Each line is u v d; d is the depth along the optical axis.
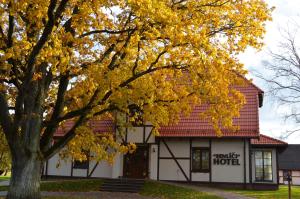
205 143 28.08
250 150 27.31
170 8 12.37
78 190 24.84
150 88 13.88
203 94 13.81
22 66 13.32
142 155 28.83
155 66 13.66
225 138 27.48
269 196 22.38
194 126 28.20
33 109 13.93
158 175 28.34
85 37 13.04
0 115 13.84
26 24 12.38
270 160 28.45
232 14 13.52
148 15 11.34
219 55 13.24
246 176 27.09
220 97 13.88
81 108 14.02
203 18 13.12
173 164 28.25
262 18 13.45
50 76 14.23
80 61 13.38
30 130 13.80
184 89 14.24
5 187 25.73
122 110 13.95
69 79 13.97
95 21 12.29
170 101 14.32
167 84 14.25
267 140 28.75
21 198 13.38
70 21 13.00
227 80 13.83
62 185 25.55
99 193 24.03
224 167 27.58
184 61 13.23
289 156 51.91
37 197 13.70
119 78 13.05
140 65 13.80
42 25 11.93
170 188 24.17
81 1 11.72
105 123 28.89
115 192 24.75
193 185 27.38
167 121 15.20
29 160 13.67
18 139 13.70
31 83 13.96
